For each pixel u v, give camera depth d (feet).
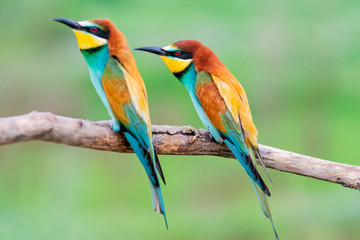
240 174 50.55
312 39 62.34
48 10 62.64
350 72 63.00
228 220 43.34
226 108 16.92
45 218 38.70
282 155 16.56
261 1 67.97
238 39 70.54
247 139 16.67
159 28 77.82
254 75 62.34
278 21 63.72
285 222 41.63
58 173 48.67
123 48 16.08
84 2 77.61
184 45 17.80
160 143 16.08
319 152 54.39
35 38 62.28
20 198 43.21
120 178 51.31
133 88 15.57
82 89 58.80
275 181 48.57
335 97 61.16
